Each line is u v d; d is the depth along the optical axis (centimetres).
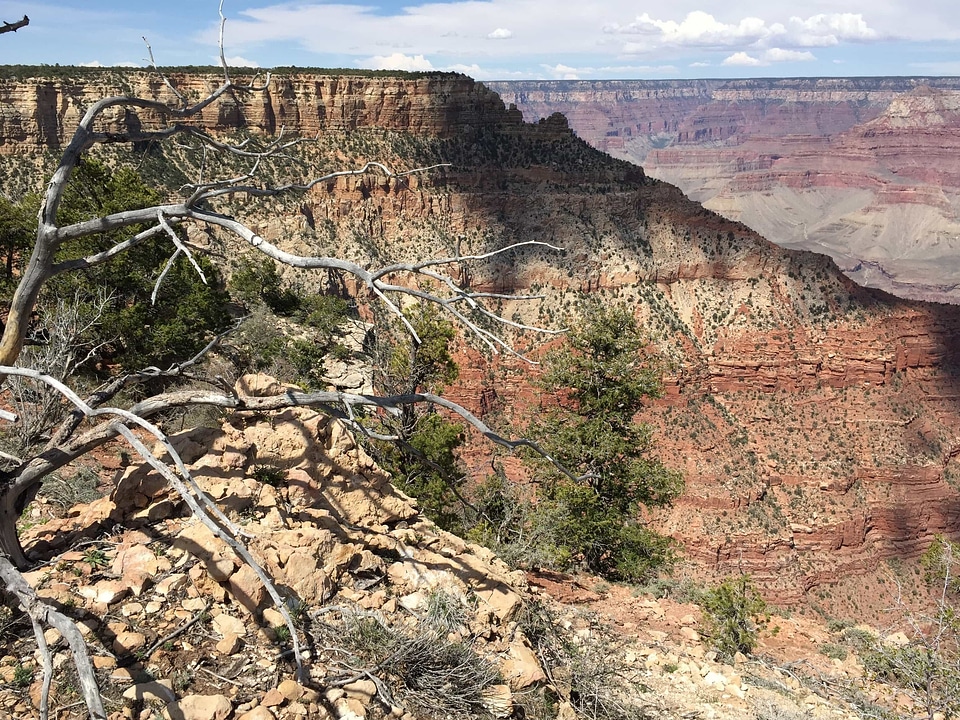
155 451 952
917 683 1334
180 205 812
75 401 696
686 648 1329
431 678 796
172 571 817
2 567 638
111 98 841
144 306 2423
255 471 973
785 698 1180
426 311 2606
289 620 691
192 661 732
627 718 950
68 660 693
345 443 1051
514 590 1071
